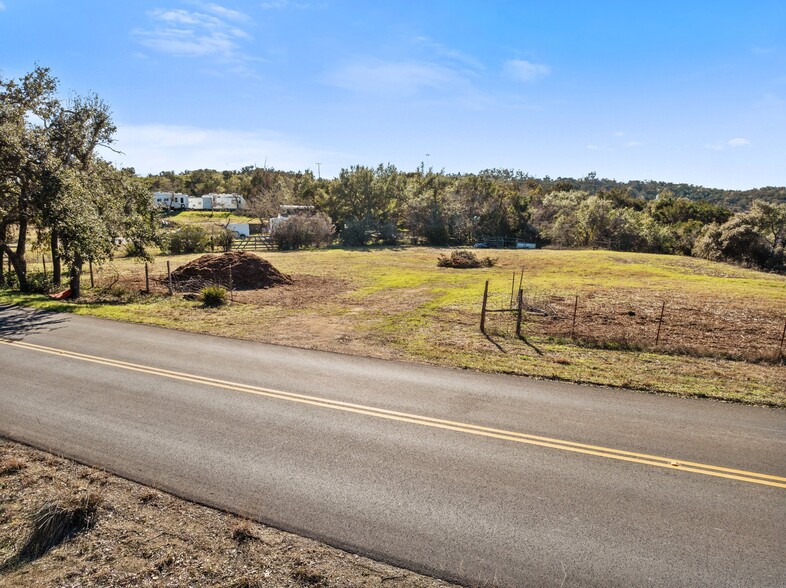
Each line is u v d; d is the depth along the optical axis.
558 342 12.09
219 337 12.04
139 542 4.49
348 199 56.00
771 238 42.31
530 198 64.31
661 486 5.35
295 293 19.83
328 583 3.96
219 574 4.08
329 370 9.44
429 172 63.75
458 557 4.25
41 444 6.28
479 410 7.48
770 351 11.26
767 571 4.09
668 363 10.34
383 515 4.82
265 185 81.25
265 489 5.27
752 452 6.18
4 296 17.23
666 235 46.25
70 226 16.23
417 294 19.84
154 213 22.27
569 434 6.64
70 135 19.02
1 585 4.03
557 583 3.95
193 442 6.34
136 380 8.70
